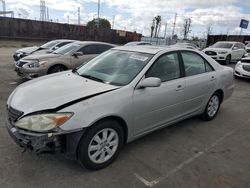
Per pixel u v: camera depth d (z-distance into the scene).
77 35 37.72
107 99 3.33
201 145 4.32
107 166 3.49
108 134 3.44
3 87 7.50
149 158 3.78
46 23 34.97
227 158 3.93
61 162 3.50
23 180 3.10
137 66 3.98
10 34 32.72
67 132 3.00
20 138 3.07
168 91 4.12
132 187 3.10
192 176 3.39
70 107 3.07
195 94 4.75
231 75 5.77
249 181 3.35
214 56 17.17
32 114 3.04
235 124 5.39
